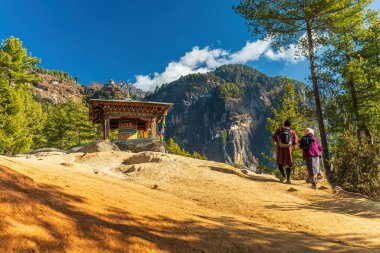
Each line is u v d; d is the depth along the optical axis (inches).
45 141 1839.3
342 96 722.2
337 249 138.7
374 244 155.3
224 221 163.8
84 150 533.3
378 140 465.7
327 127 745.0
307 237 157.8
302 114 718.5
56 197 107.5
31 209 87.7
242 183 318.3
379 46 684.1
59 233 80.1
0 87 1264.8
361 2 611.8
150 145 651.5
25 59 1828.2
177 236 107.7
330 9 606.2
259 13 633.6
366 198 302.2
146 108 991.0
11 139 1133.1
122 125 987.9
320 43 634.8
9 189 95.9
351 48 684.1
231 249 109.5
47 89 7859.3
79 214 99.3
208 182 308.8
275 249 121.1
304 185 346.0
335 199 279.9
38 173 171.9
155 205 159.9
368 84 713.6
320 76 628.4
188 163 385.4
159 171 337.4
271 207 232.1
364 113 699.4
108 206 121.6
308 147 340.2
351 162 374.9
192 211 174.1
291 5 630.5
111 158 406.9
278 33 647.8
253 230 150.8
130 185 245.6
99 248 80.8
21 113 1268.5
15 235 71.1
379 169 364.8
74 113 2076.8
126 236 92.7
